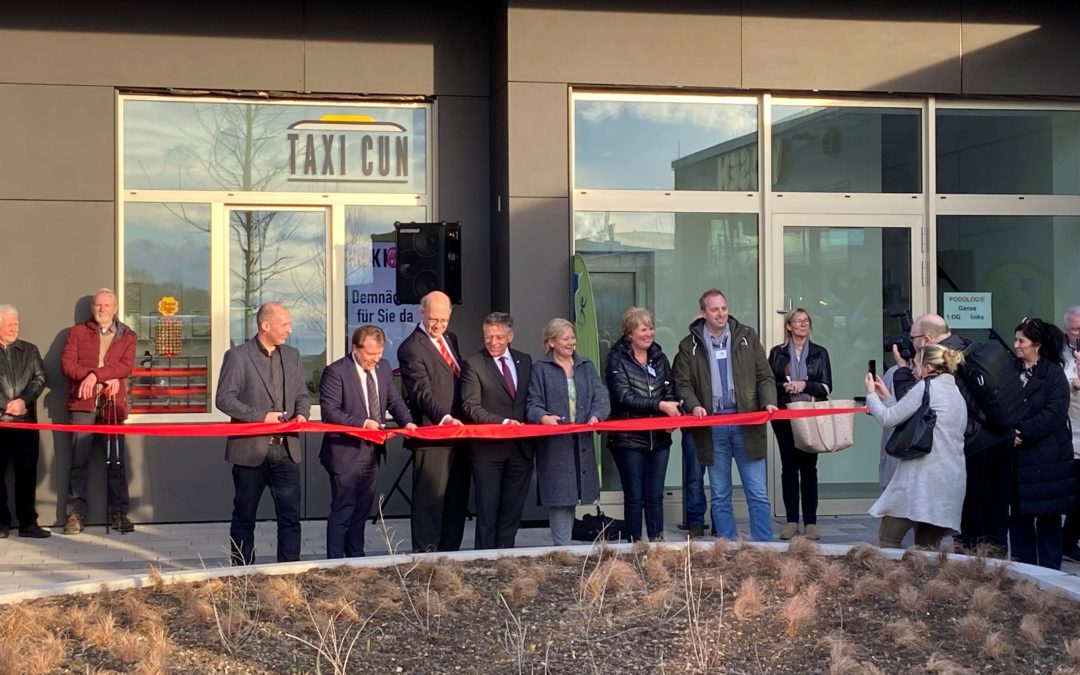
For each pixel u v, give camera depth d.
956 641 5.11
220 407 7.64
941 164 10.96
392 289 10.62
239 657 4.83
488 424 7.74
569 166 10.21
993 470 7.35
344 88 10.39
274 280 10.49
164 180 10.31
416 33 10.52
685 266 10.60
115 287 10.12
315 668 4.70
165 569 8.32
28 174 9.95
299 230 10.54
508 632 5.12
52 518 9.94
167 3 10.13
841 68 10.59
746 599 5.44
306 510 10.39
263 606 5.45
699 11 10.36
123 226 10.24
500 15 10.23
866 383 7.24
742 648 5.02
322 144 10.55
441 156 10.59
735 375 8.74
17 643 4.80
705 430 8.68
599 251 10.45
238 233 10.44
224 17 10.21
